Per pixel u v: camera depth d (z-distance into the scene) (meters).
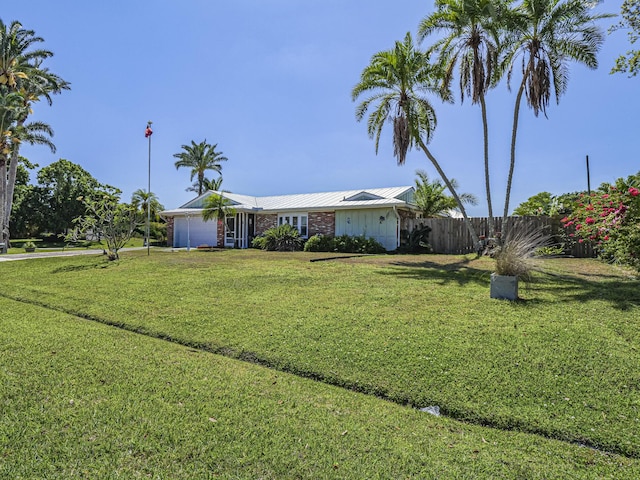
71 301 7.13
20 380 3.44
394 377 3.60
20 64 25.47
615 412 2.91
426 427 2.80
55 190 34.44
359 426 2.78
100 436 2.56
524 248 6.65
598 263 10.73
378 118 16.28
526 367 3.67
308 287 7.66
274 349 4.40
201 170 42.94
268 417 2.88
